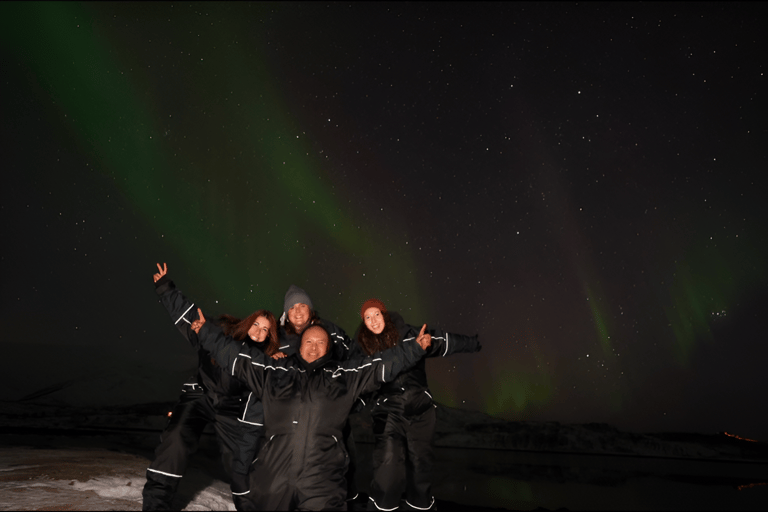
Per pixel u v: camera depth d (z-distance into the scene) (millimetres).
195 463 5141
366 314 3473
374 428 3393
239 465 3020
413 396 3348
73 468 3566
